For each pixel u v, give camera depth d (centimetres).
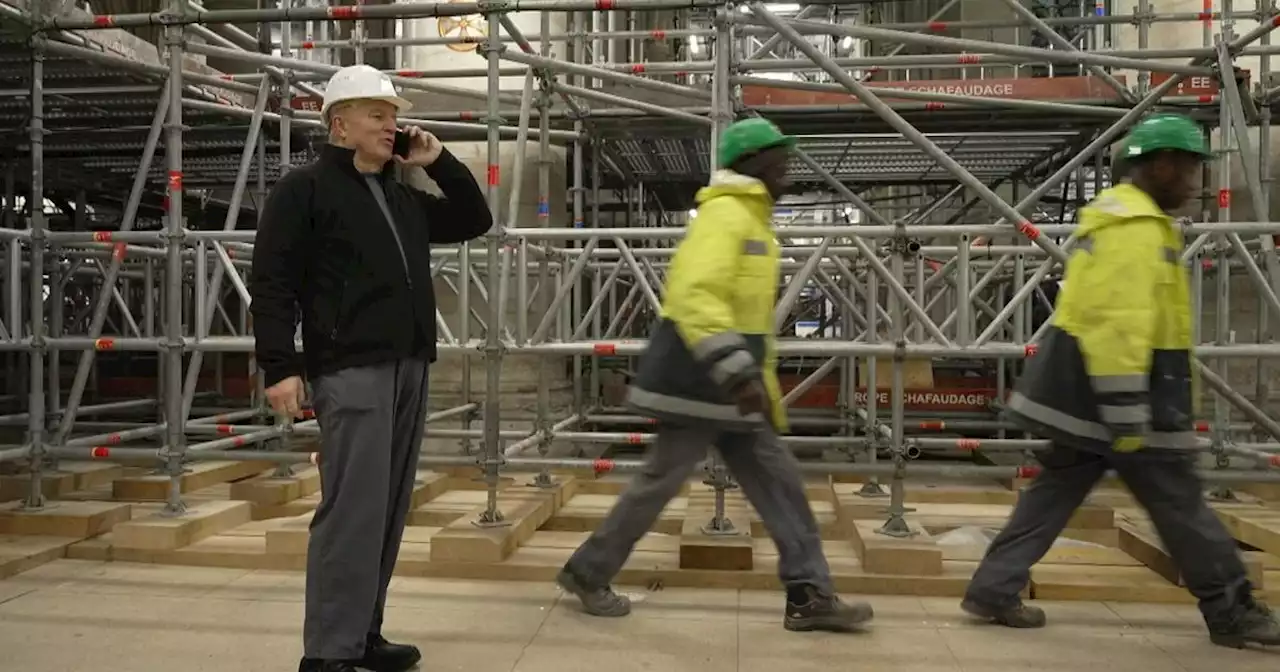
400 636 368
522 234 477
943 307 764
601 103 753
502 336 494
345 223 296
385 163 321
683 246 335
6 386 877
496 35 471
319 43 793
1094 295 333
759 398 310
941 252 523
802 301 955
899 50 1011
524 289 484
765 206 348
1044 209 1039
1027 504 381
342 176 302
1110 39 868
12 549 471
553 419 700
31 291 512
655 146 880
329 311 295
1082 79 728
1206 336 735
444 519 536
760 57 743
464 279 486
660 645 359
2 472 635
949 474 469
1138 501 361
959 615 399
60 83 669
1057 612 403
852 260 608
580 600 407
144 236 501
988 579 380
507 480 621
